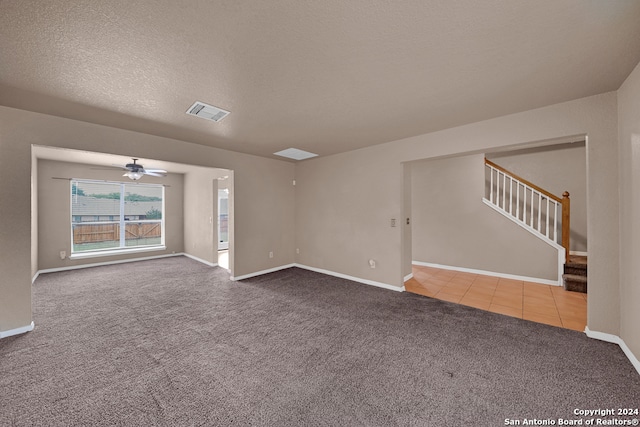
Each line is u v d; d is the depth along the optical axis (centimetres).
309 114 277
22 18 132
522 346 230
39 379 188
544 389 176
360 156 437
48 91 218
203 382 185
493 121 292
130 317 298
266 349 229
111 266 569
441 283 429
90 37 150
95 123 298
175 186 705
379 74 197
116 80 201
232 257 458
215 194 589
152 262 614
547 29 147
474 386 180
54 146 274
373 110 267
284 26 143
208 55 170
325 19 138
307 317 298
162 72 191
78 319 293
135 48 161
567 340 240
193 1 124
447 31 149
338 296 370
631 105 200
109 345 236
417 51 168
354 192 448
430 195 547
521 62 182
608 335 235
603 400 165
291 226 555
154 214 682
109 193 608
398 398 169
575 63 184
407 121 301
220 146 413
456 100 245
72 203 557
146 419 152
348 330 265
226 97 234
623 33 150
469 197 500
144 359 214
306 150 446
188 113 270
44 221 508
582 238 483
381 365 205
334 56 173
